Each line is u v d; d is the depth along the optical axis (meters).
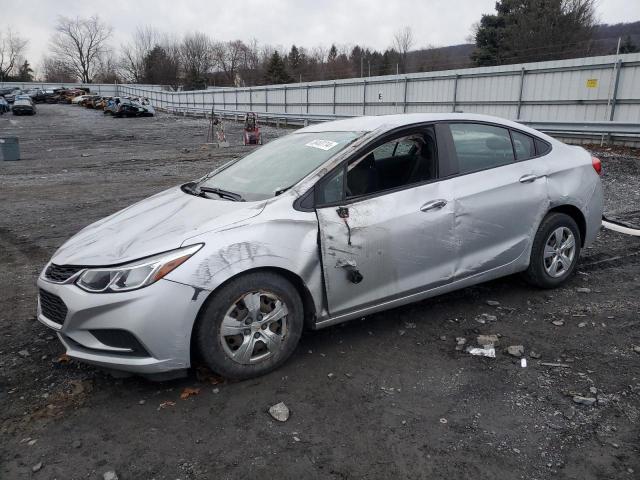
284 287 3.35
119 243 3.26
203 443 2.76
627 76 16.48
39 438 2.82
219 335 3.17
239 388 3.26
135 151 20.80
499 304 4.44
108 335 3.06
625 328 3.95
